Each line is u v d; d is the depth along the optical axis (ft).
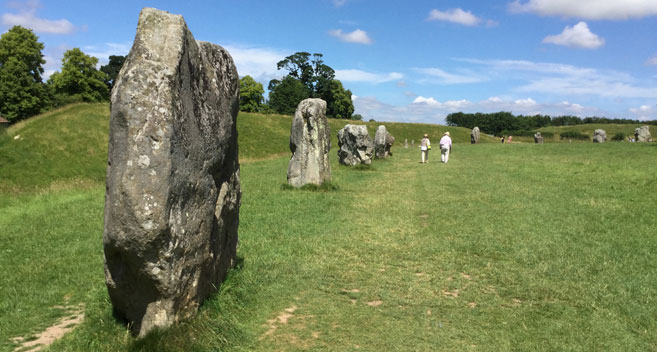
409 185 53.62
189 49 15.87
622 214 34.42
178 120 14.44
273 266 23.73
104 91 235.20
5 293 20.71
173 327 14.75
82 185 66.44
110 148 13.65
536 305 19.29
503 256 25.67
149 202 13.15
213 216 17.22
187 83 15.53
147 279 14.05
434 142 213.25
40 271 23.68
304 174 49.37
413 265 24.45
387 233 30.83
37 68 203.82
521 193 45.44
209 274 17.62
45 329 17.30
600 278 21.89
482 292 20.70
